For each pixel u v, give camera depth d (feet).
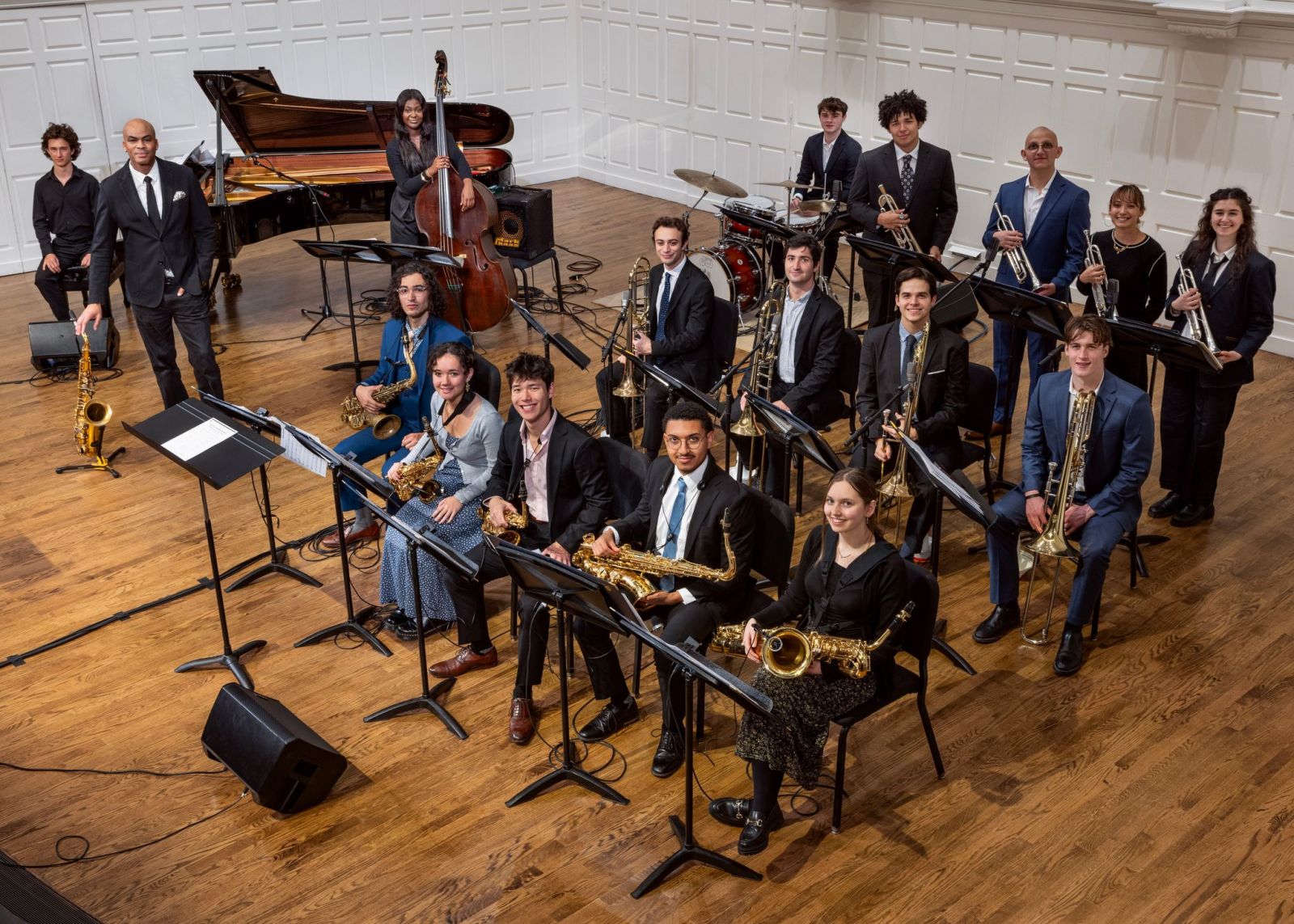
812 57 29.14
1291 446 18.85
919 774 12.14
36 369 22.70
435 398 15.17
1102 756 12.32
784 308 17.12
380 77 32.81
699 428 12.10
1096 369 13.50
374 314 25.57
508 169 26.11
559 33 34.94
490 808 11.89
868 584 10.97
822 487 18.20
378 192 24.94
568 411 20.62
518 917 10.55
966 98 26.23
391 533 14.37
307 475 18.78
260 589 15.75
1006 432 17.92
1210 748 12.37
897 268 18.24
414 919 10.55
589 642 12.56
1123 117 23.63
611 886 10.88
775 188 31.27
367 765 12.52
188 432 13.29
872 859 11.10
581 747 12.75
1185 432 16.52
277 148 25.77
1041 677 13.64
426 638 14.73
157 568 16.20
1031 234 19.03
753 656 11.12
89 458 19.22
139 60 29.25
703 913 10.54
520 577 10.98
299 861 11.25
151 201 18.88
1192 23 21.54
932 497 15.14
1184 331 16.58
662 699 12.30
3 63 27.53
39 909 9.86
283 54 31.19
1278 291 22.35
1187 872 10.79
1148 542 16.21
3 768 12.49
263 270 28.40
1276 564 15.70
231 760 11.80
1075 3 23.47
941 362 15.10
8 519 17.44
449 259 18.92
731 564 12.20
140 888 10.94
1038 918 10.35
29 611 15.23
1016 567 14.23
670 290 17.80
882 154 21.18
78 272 23.31
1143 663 13.80
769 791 11.07
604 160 35.65
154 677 13.94
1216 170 22.56
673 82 32.78
